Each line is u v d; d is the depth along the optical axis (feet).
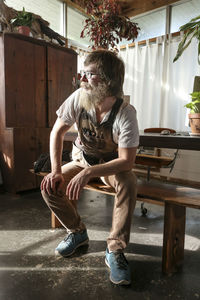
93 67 3.73
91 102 3.88
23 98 9.15
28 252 4.79
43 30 10.18
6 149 8.86
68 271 4.16
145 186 4.92
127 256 4.75
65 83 10.64
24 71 9.07
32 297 3.49
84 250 4.89
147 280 3.97
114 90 3.85
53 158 4.36
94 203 8.11
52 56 9.99
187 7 11.82
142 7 12.62
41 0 11.74
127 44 12.85
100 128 3.97
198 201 3.87
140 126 12.60
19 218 6.63
